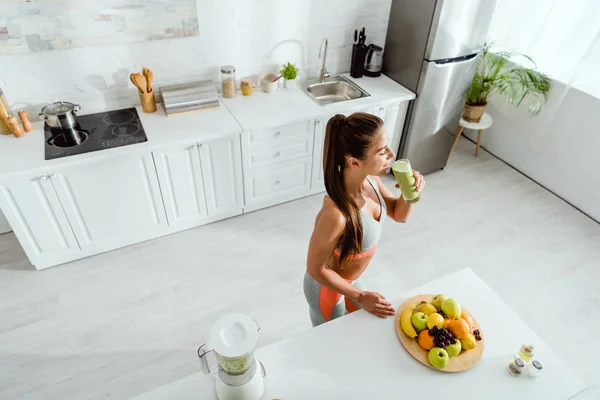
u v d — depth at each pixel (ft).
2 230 9.62
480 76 11.38
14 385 6.86
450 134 11.78
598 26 9.59
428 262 9.41
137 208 8.99
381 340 4.68
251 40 9.92
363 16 10.77
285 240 9.84
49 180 7.73
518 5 11.15
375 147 4.04
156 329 7.79
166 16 8.73
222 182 9.59
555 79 10.65
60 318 7.92
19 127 8.24
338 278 4.89
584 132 10.55
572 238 10.27
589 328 8.14
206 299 8.38
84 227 8.69
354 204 4.43
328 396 4.16
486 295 5.28
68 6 7.89
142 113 9.31
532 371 4.38
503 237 10.20
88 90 8.98
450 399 4.18
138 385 6.94
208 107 9.44
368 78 11.35
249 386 3.84
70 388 6.86
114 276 8.77
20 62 8.13
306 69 11.06
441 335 4.44
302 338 4.69
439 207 11.06
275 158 9.87
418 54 10.14
